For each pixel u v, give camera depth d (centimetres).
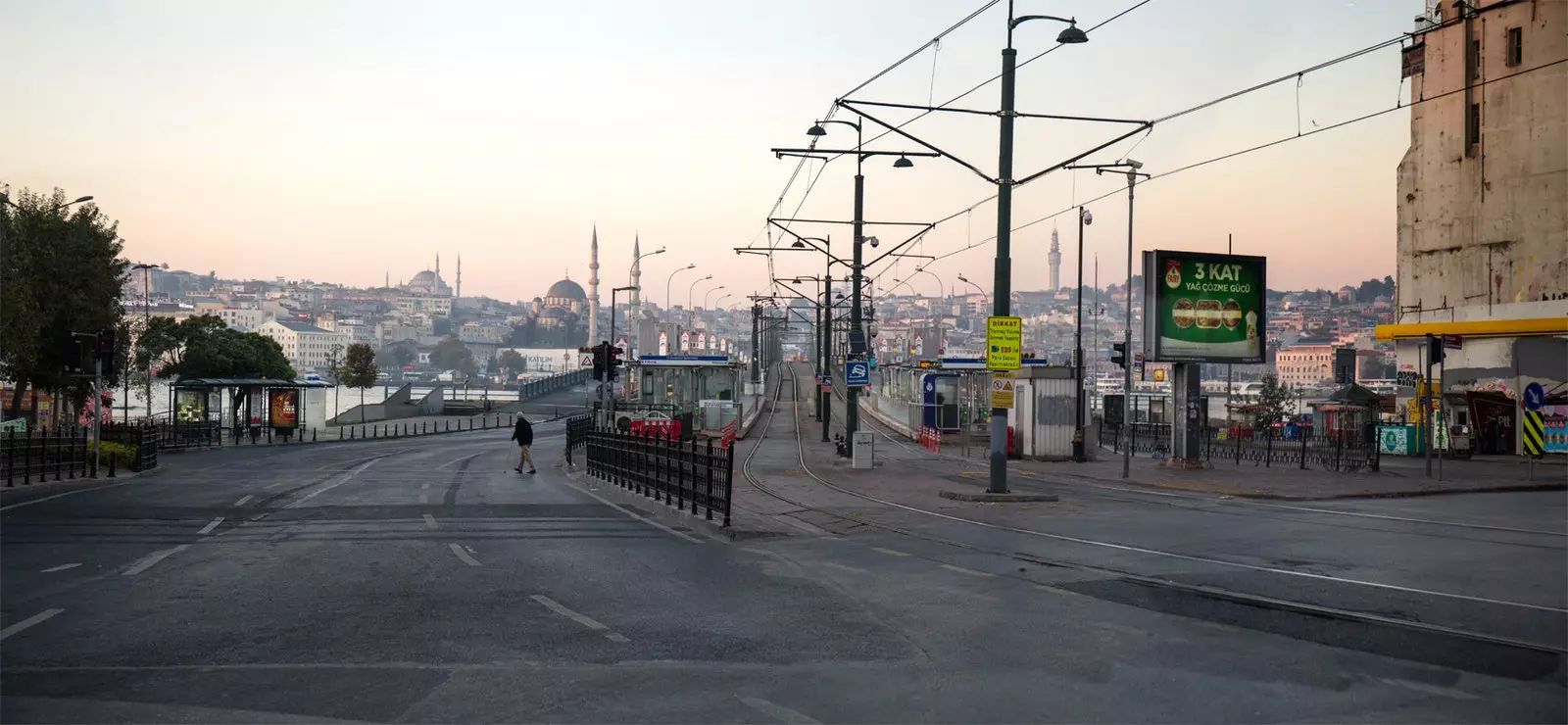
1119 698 752
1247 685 786
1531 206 4125
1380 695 758
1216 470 3522
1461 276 4381
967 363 6462
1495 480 3000
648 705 736
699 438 5497
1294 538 1717
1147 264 3575
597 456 3209
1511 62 4212
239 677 812
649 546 1666
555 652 901
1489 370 4234
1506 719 700
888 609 1106
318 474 3453
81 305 4403
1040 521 2020
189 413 5884
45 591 1214
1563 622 1014
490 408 11438
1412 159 4625
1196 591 1209
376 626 1014
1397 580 1271
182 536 1769
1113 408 5941
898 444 5775
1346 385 5656
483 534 1816
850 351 4178
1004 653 895
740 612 1090
